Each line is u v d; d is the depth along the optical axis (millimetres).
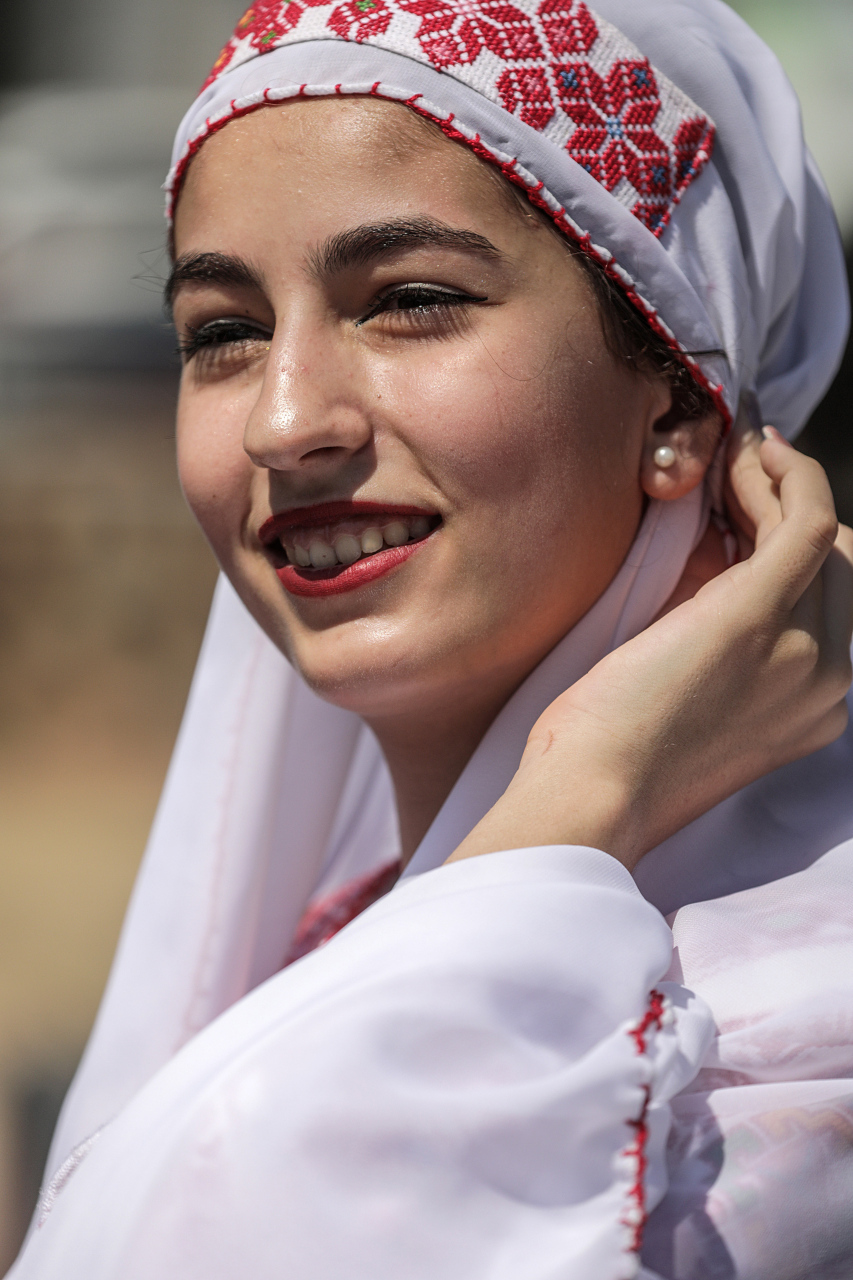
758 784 1415
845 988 1166
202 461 1450
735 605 1312
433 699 1403
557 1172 993
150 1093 1066
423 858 1390
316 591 1354
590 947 1060
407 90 1304
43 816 6648
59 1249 1029
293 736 1847
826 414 5492
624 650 1292
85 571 8375
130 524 8664
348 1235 961
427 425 1291
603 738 1235
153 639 8070
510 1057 1013
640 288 1367
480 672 1368
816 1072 1158
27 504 8797
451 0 1346
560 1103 986
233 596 1846
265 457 1308
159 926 1821
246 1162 978
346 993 1030
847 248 6082
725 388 1435
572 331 1334
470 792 1385
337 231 1306
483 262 1304
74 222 10531
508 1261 966
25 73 15922
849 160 7250
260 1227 963
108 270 10375
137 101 11688
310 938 1955
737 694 1296
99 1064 1800
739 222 1508
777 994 1165
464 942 1038
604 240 1349
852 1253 1088
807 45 7762
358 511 1322
